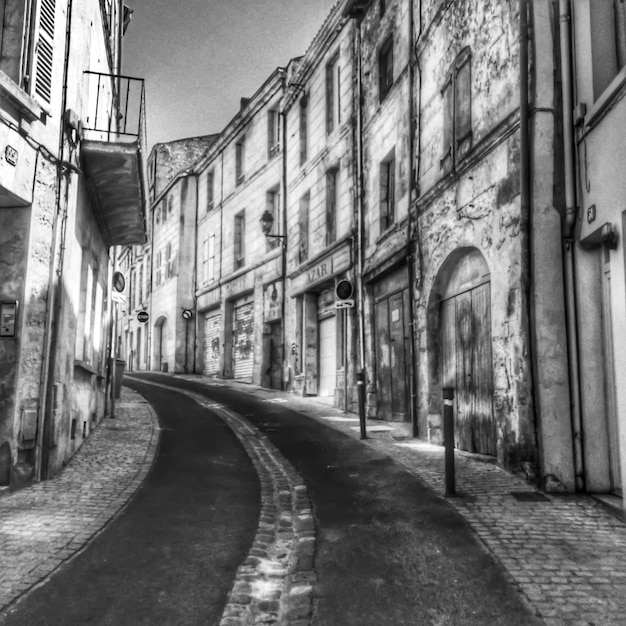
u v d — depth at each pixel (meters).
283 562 4.75
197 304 28.88
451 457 6.36
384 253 12.56
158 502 6.31
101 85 11.12
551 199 6.78
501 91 7.78
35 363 7.04
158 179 34.91
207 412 13.91
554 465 6.43
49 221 7.34
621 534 5.10
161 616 3.72
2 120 6.39
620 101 5.50
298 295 18.81
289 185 20.06
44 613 3.73
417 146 10.98
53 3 7.52
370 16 14.28
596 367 6.51
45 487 6.77
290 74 20.58
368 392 13.43
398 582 4.23
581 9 6.51
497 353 7.66
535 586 4.09
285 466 8.25
